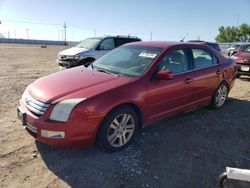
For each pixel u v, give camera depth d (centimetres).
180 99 494
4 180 329
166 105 468
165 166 372
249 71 1019
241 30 6844
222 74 596
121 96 387
